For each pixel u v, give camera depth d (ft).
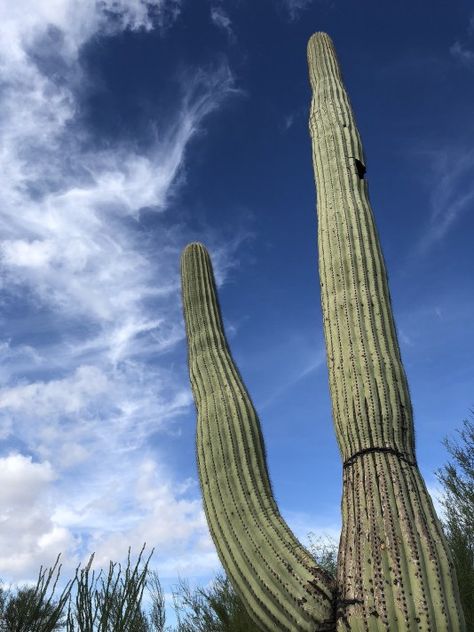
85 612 15.62
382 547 11.65
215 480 14.44
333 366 14.44
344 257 15.51
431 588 11.28
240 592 13.23
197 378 16.57
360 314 14.65
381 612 11.04
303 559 12.81
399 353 14.53
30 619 15.24
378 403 13.50
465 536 26.43
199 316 17.95
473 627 22.80
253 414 15.47
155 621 25.77
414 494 12.48
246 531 13.53
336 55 20.71
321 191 17.26
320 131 18.39
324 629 11.73
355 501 12.56
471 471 28.17
